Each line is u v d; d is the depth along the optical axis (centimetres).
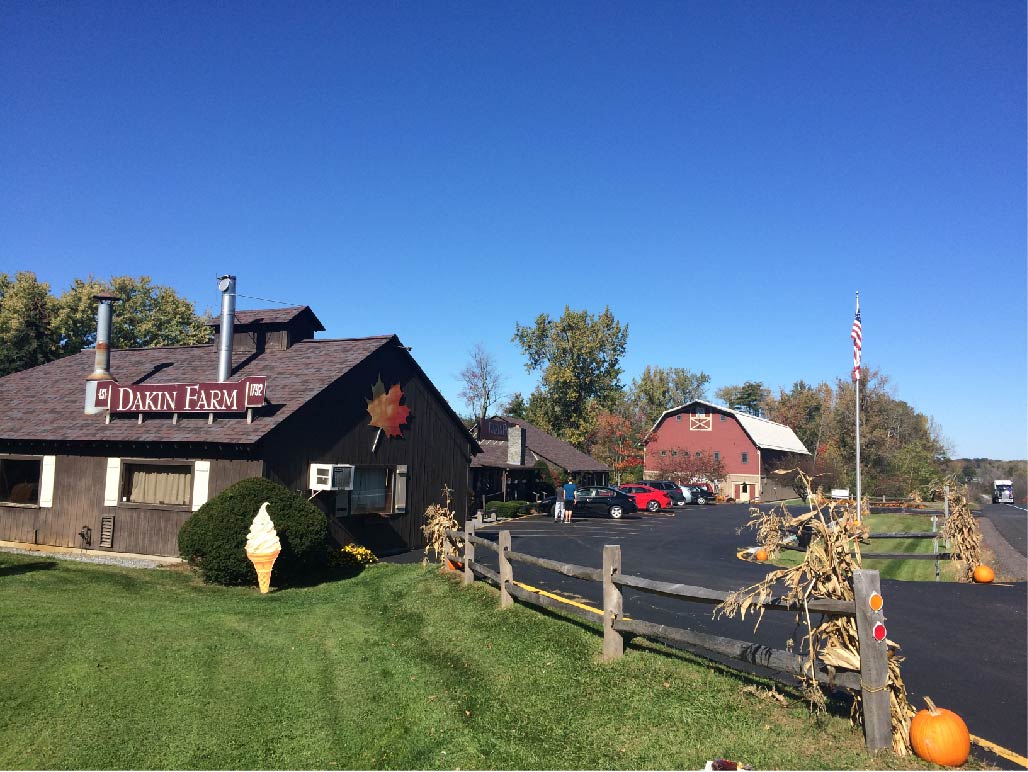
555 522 3381
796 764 487
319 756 599
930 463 5475
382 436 2105
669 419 6372
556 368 6662
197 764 597
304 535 1439
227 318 1988
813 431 7794
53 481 1847
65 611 1079
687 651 750
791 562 1727
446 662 807
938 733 480
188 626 1015
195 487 1680
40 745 638
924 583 1341
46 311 4294
